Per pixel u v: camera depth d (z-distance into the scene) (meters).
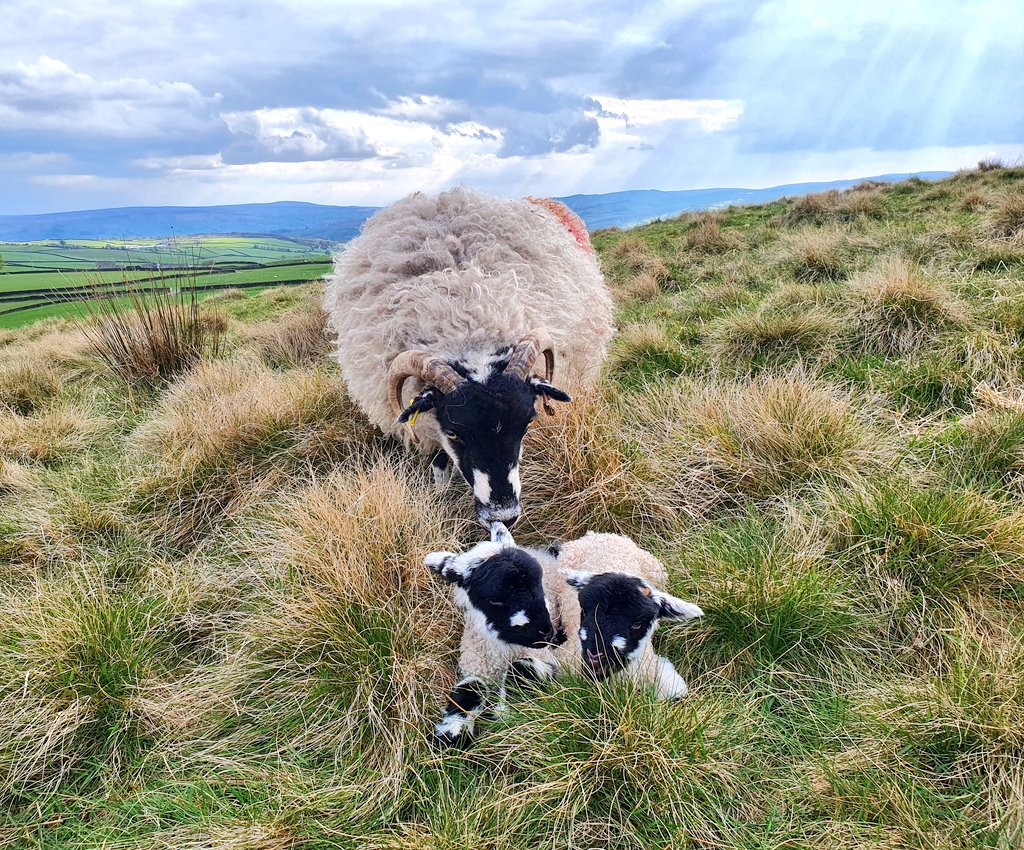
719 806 2.43
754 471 4.20
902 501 3.49
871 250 9.05
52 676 3.13
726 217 15.73
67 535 4.52
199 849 2.46
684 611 2.91
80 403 7.17
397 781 2.66
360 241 5.18
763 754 2.65
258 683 3.23
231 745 2.99
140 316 7.68
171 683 3.32
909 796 2.36
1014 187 11.06
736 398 4.72
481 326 4.27
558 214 6.13
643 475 4.27
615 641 2.76
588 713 2.71
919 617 3.09
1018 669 2.66
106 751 3.00
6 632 3.44
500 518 3.83
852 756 2.52
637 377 6.32
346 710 3.00
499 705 2.86
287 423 5.41
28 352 9.79
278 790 2.70
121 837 2.62
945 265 7.39
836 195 14.64
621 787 2.51
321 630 3.30
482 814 2.47
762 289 8.57
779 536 3.64
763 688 2.89
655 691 2.77
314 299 11.99
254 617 3.54
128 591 3.98
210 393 6.23
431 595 3.53
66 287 8.12
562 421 4.57
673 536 3.92
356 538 3.64
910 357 5.46
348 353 4.92
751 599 3.15
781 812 2.42
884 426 4.63
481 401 3.82
